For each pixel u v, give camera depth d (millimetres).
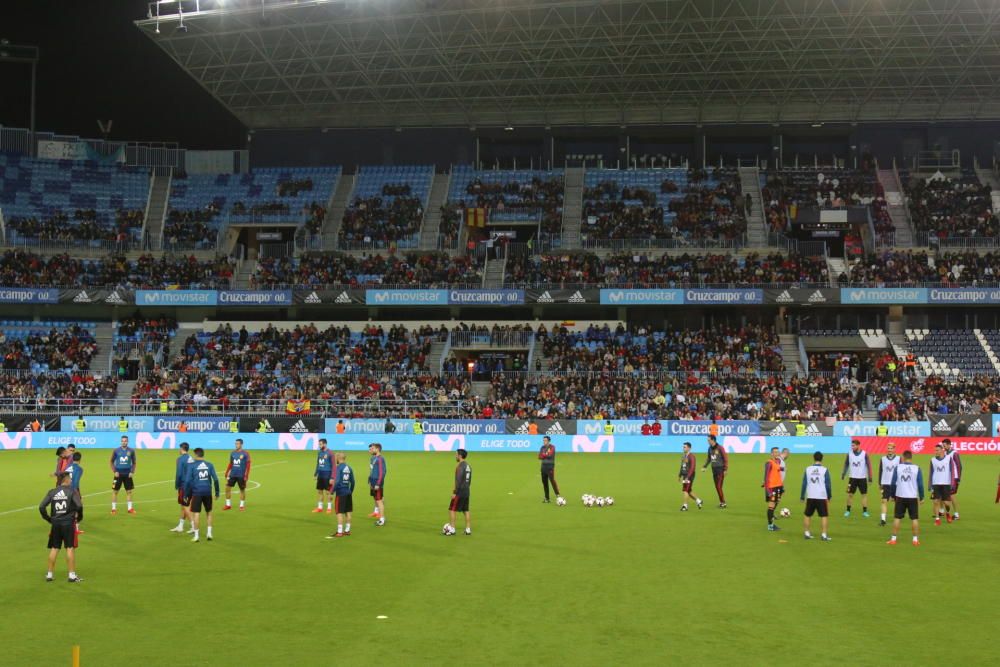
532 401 50844
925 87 62031
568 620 13156
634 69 60250
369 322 60344
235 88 64312
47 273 58656
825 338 57000
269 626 12836
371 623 12992
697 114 67125
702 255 59688
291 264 61031
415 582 15664
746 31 53500
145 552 18641
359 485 31297
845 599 14469
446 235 62219
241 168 70500
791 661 11266
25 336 58219
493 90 64688
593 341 57062
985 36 52875
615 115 68125
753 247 59875
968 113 65500
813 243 61719
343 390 52375
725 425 47031
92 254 62188
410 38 56219
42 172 66000
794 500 27312
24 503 26438
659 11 51938
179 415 50156
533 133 69438
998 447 46219
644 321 60656
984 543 19656
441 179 68250
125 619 13250
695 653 11562
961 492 29594
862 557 17984
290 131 70750
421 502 26625
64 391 52500
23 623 13016
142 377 54531
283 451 47625
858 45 55281
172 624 12961
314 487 30844
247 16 53625
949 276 56000
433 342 57219
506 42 56281
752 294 55219
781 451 21453
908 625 12930
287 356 56031
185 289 58281
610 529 21516
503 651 11625
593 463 40906
